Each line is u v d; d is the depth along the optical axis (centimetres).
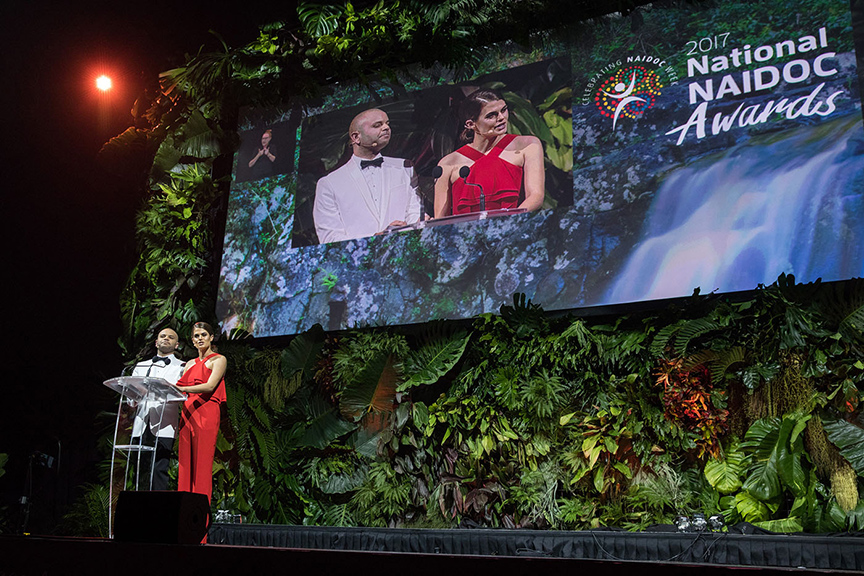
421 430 609
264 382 679
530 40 682
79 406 881
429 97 718
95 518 687
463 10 689
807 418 496
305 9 754
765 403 516
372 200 716
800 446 497
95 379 880
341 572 373
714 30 614
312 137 765
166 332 660
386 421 627
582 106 648
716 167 586
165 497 429
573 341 576
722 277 561
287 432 652
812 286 511
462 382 611
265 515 648
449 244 669
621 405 548
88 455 863
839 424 490
